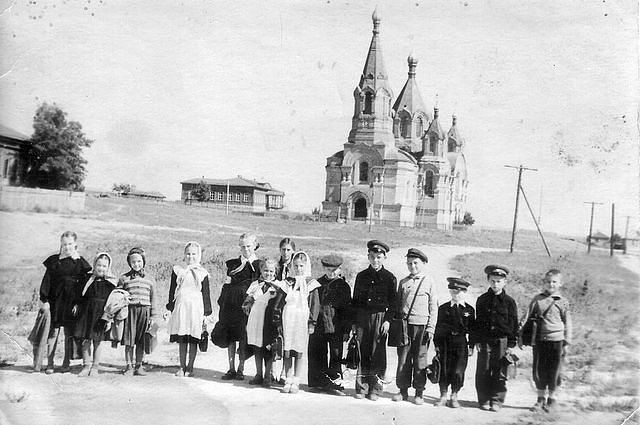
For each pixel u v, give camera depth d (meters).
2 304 11.02
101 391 8.73
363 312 8.69
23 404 8.79
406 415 8.26
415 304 8.63
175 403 8.44
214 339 9.18
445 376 8.55
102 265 9.23
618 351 10.05
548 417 8.42
